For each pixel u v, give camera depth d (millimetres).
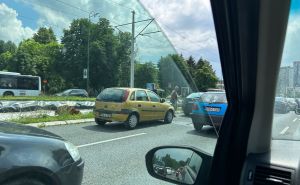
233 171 1827
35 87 29016
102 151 6637
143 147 6562
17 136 2834
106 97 10625
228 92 1848
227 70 1786
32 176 2748
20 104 8656
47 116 9844
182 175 2096
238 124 1843
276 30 1660
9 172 2574
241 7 1615
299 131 2023
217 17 1689
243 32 1668
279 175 1643
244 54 1713
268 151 1842
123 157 6105
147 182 4590
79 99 11312
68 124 9977
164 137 3562
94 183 4570
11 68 23875
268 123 1832
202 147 2033
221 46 1751
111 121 10117
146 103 10328
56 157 2996
